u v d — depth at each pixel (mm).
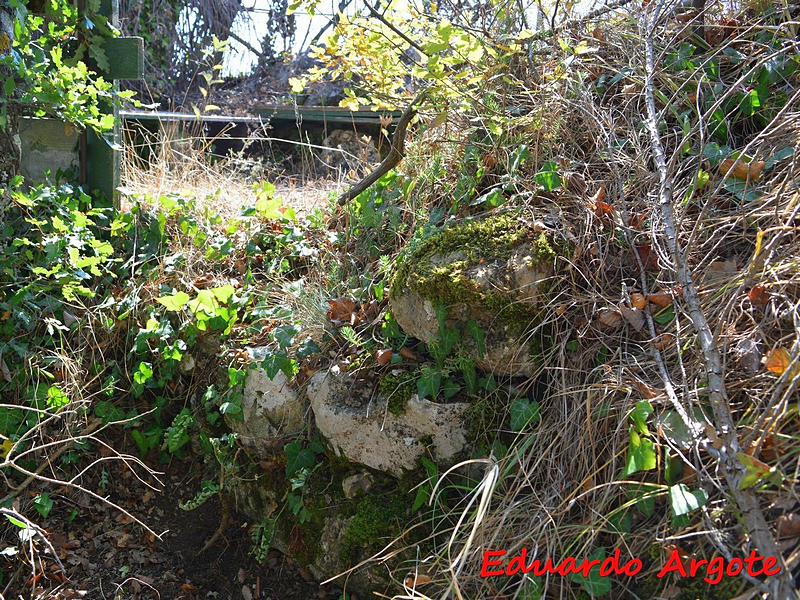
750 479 1527
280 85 8242
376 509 2289
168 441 2869
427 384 2250
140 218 3439
